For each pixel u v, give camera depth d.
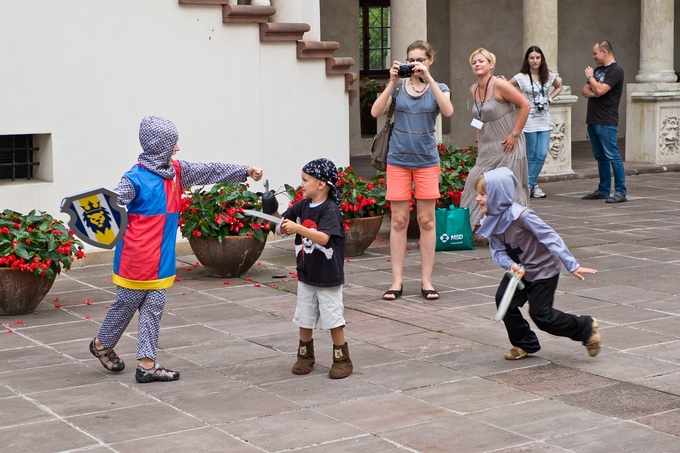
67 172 9.05
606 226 11.05
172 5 9.49
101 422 4.91
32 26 8.70
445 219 9.64
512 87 9.01
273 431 4.77
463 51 19.06
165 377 5.61
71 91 8.98
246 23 10.02
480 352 6.16
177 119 9.66
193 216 8.40
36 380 5.64
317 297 5.66
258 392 5.40
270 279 8.52
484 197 5.73
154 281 5.55
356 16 18.16
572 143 20.67
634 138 16.80
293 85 10.49
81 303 7.66
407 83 7.66
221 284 8.32
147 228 5.50
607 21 20.97
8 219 7.47
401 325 6.88
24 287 7.12
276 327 6.86
